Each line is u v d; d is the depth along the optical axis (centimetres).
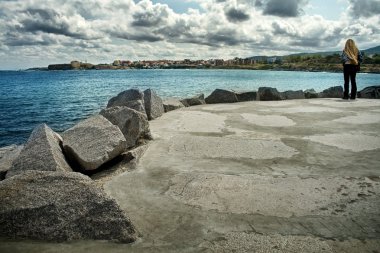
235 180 338
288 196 297
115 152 395
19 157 361
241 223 251
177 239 232
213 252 215
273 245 221
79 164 380
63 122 1664
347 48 1065
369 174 351
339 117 719
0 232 234
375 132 559
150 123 664
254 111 827
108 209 239
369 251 213
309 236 232
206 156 425
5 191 248
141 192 315
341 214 263
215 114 782
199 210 274
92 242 229
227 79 7044
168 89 3484
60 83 6269
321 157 416
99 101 2645
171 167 384
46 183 256
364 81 5831
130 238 230
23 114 1961
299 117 723
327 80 7125
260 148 459
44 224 235
